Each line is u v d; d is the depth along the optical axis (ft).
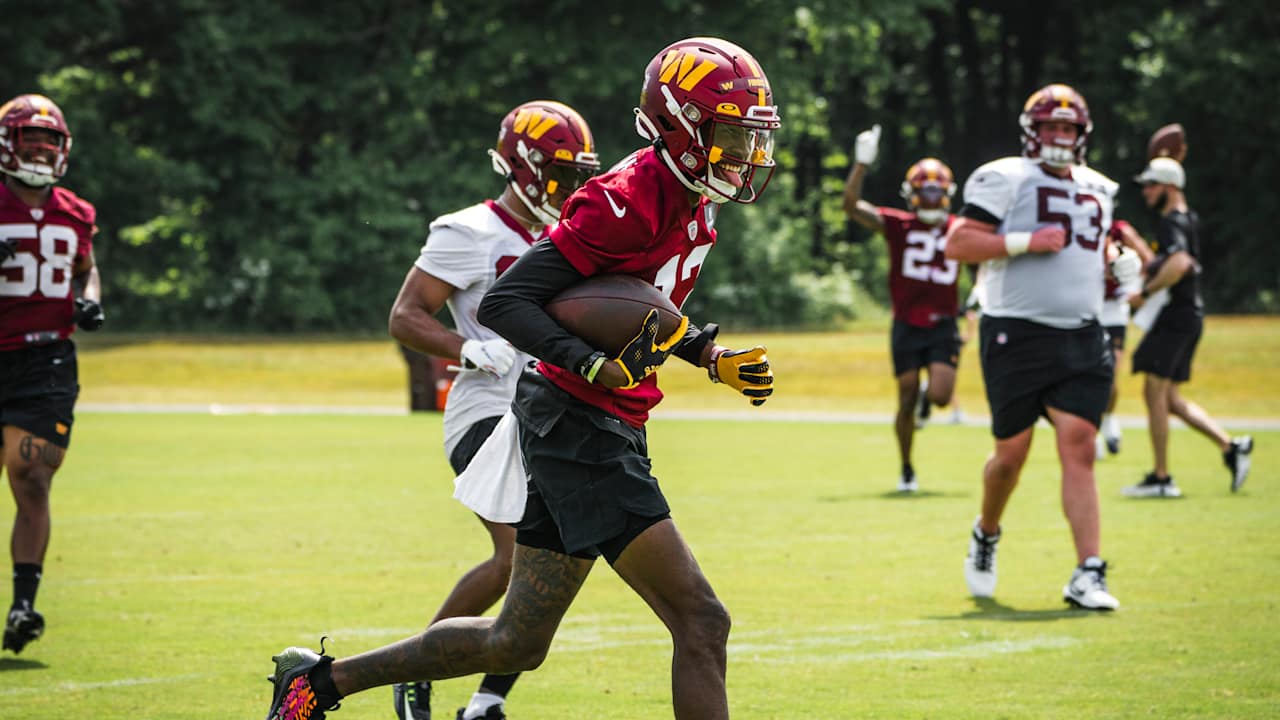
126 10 426.51
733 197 51.03
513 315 50.34
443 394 262.47
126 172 422.82
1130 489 146.10
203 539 121.80
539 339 49.98
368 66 456.45
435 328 69.31
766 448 201.26
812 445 205.77
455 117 469.98
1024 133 97.66
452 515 136.77
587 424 51.19
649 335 49.70
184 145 439.63
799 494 151.43
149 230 444.55
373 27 450.71
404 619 88.89
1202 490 149.69
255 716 66.80
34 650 80.69
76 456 189.26
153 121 445.78
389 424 239.50
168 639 83.41
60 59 430.20
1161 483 145.38
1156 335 143.74
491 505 53.57
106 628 86.38
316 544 119.24
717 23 440.45
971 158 562.25
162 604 93.71
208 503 144.87
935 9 546.67
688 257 52.90
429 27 460.55
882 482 161.79
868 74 556.10
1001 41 561.84
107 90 447.42
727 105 49.47
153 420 246.47
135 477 166.61
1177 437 209.05
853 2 444.96
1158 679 72.43
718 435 221.46
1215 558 108.47
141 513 137.59
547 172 70.08
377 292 444.96
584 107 454.40
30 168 85.10
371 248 436.35
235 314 442.09
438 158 448.65
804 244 491.31
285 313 434.30
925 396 196.65
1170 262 140.15
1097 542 91.86
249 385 318.04
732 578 102.47
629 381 49.60
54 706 68.44
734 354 52.29
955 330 154.40
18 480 82.38
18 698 69.97
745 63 50.44
